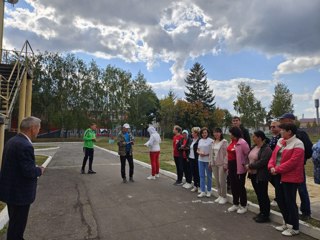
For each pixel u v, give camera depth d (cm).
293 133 510
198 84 6275
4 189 393
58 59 4288
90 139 1157
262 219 570
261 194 571
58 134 4697
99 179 1033
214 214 624
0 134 814
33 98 4056
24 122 414
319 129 3662
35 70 4097
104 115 4541
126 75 4656
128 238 496
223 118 5025
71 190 855
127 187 898
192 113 4462
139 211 648
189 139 905
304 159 525
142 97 4791
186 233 516
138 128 4841
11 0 1533
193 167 837
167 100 4431
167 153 1989
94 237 501
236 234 509
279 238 489
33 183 409
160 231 526
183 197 773
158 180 1016
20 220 401
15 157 394
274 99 3669
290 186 501
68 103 4322
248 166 585
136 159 1608
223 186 711
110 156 1892
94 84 4478
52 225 560
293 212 500
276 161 533
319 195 754
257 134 584
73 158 1750
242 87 4247
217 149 714
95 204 706
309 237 493
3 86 1185
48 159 1612
